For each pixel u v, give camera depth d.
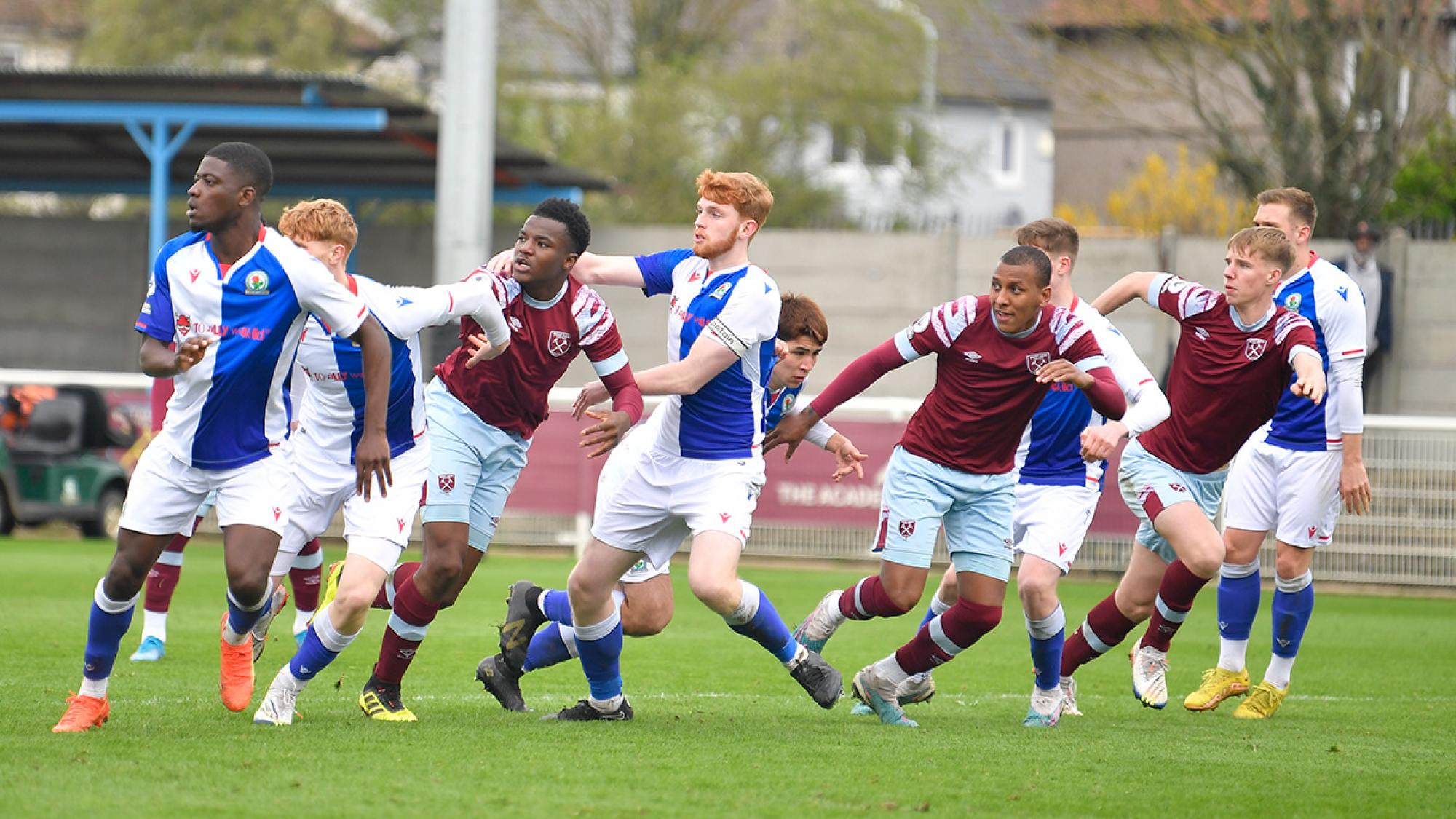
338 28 118.56
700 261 19.14
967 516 19.91
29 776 14.81
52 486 48.34
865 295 68.81
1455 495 42.91
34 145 68.56
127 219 77.69
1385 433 43.19
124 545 17.11
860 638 30.88
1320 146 72.62
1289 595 22.42
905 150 116.50
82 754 15.98
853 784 15.59
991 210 148.25
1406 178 71.69
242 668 19.16
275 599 20.88
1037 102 140.00
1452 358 61.31
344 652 26.48
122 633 17.64
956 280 68.25
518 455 20.42
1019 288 18.62
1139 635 33.56
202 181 16.27
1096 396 18.86
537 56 123.75
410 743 17.19
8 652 24.92
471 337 19.52
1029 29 83.75
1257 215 22.91
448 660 25.84
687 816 13.90
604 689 19.58
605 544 19.02
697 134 110.62
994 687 24.94
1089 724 20.94
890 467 20.22
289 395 17.56
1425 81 72.00
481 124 51.84
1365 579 43.44
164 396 22.98
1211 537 21.36
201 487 17.11
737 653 28.05
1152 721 21.41
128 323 77.75
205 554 44.94
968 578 19.83
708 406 18.69
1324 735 20.39
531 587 20.62
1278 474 22.61
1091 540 44.06
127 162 72.69
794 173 114.69
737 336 18.20
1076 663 22.33
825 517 44.94
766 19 125.62
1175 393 22.02
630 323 70.44
